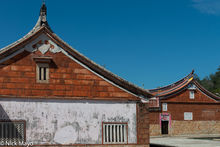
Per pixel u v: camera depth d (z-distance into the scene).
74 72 15.99
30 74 15.41
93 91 16.11
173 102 40.25
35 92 15.34
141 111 16.64
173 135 39.56
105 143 15.93
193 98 41.50
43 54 15.69
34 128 15.13
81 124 15.73
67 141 15.45
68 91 15.77
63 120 15.52
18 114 15.02
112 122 16.17
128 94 16.59
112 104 16.31
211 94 42.34
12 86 15.11
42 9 16.50
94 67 16.19
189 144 24.75
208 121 41.88
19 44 15.30
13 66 15.26
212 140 30.31
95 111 16.02
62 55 15.95
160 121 39.09
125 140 16.23
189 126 40.66
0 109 14.84
